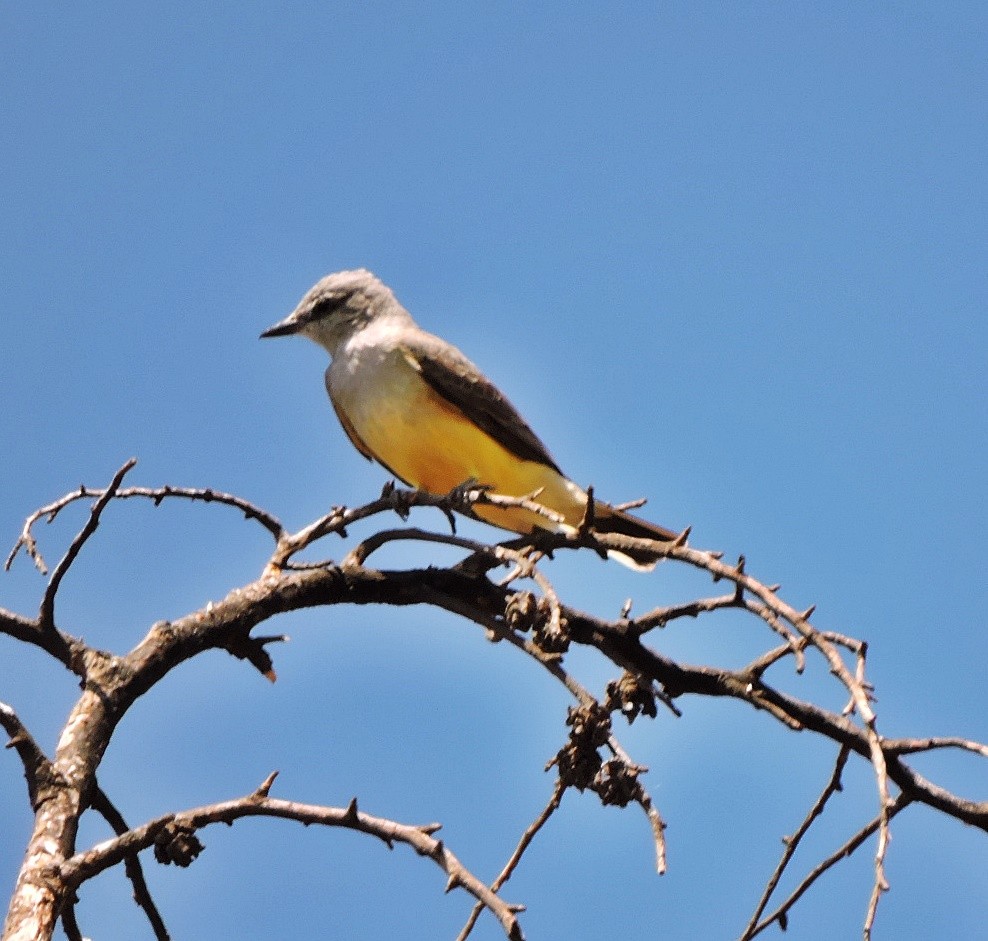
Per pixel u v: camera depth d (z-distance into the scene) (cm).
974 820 824
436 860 673
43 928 698
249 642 896
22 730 773
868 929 587
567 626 767
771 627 746
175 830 716
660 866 659
